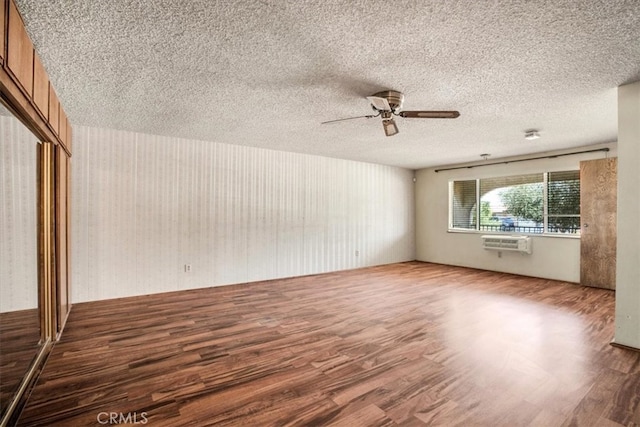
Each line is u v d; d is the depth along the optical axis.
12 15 1.65
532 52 2.15
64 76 2.55
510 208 6.11
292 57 2.25
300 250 5.88
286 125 3.96
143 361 2.42
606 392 2.02
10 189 2.90
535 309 3.79
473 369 2.32
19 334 2.82
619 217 2.74
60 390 2.01
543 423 1.72
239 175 5.18
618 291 2.74
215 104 3.21
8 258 2.90
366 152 5.74
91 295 4.06
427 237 7.56
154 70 2.45
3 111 2.35
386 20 1.80
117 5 1.69
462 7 1.68
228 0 1.64
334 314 3.59
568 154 5.29
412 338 2.90
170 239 4.59
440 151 5.59
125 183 4.26
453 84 2.69
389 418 1.76
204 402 1.90
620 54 2.17
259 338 2.89
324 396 1.97
